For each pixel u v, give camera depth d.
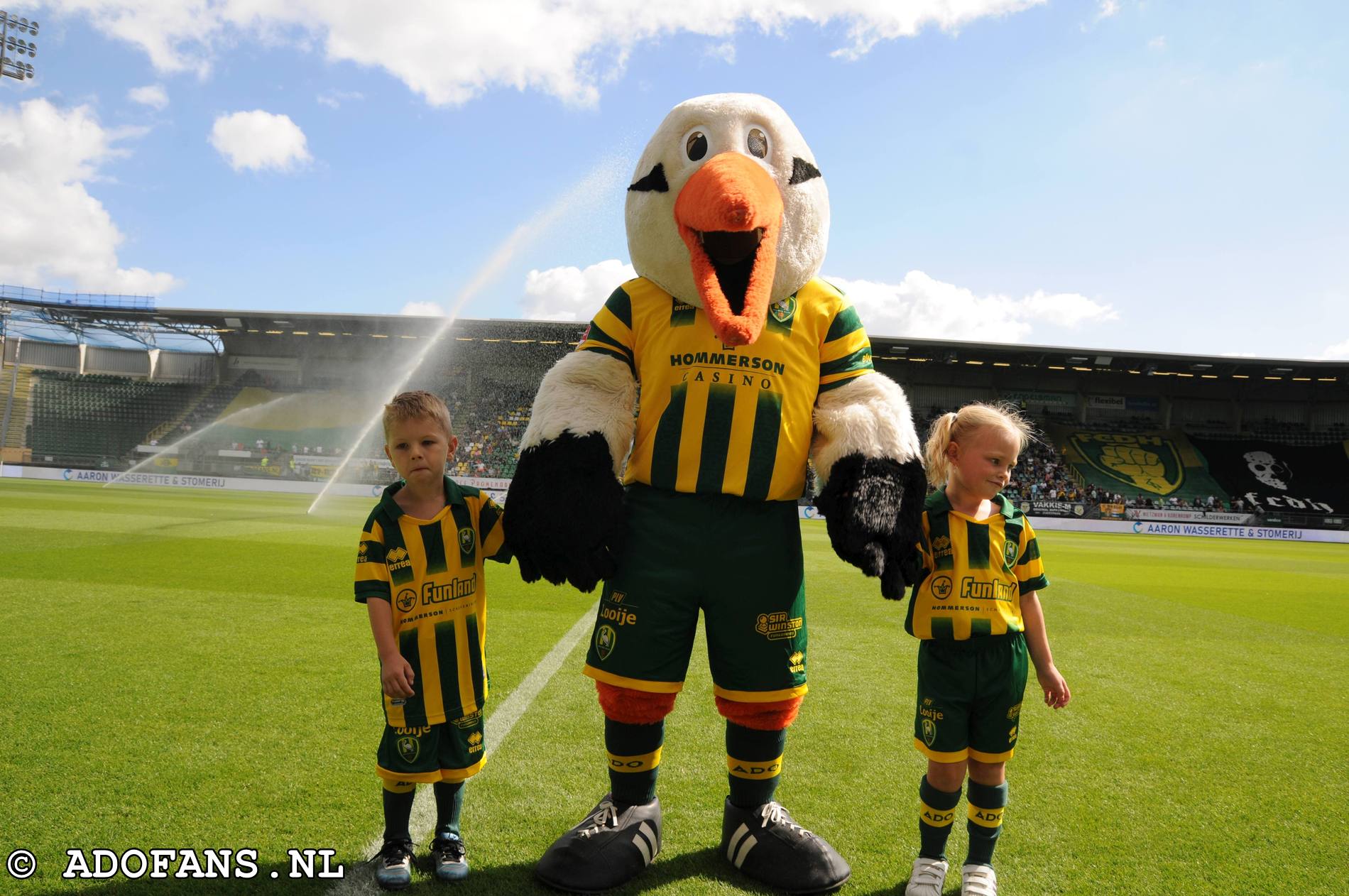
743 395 2.35
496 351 38.56
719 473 2.33
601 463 2.32
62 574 7.59
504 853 2.49
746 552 2.35
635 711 2.40
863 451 2.32
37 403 36.75
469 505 2.43
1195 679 5.38
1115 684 5.16
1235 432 38.81
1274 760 3.71
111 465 34.03
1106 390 39.31
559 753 3.41
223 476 31.33
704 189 2.24
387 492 2.39
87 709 3.70
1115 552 17.61
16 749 3.18
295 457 33.97
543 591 8.12
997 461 2.40
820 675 5.04
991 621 2.36
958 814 2.95
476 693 2.37
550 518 2.24
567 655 5.22
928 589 2.41
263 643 5.12
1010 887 2.40
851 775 3.27
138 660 4.61
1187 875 2.52
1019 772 3.44
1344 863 2.63
